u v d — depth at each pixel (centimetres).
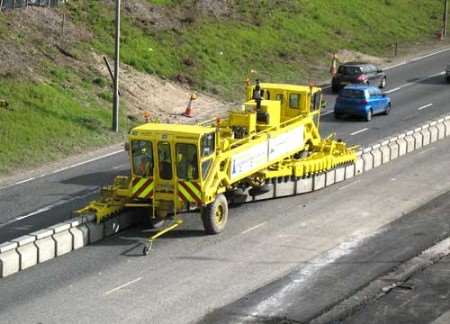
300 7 6650
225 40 5625
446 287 2464
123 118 4275
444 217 3081
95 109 4256
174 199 2802
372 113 4647
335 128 4428
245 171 3020
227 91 5041
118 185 2906
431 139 4206
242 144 3025
